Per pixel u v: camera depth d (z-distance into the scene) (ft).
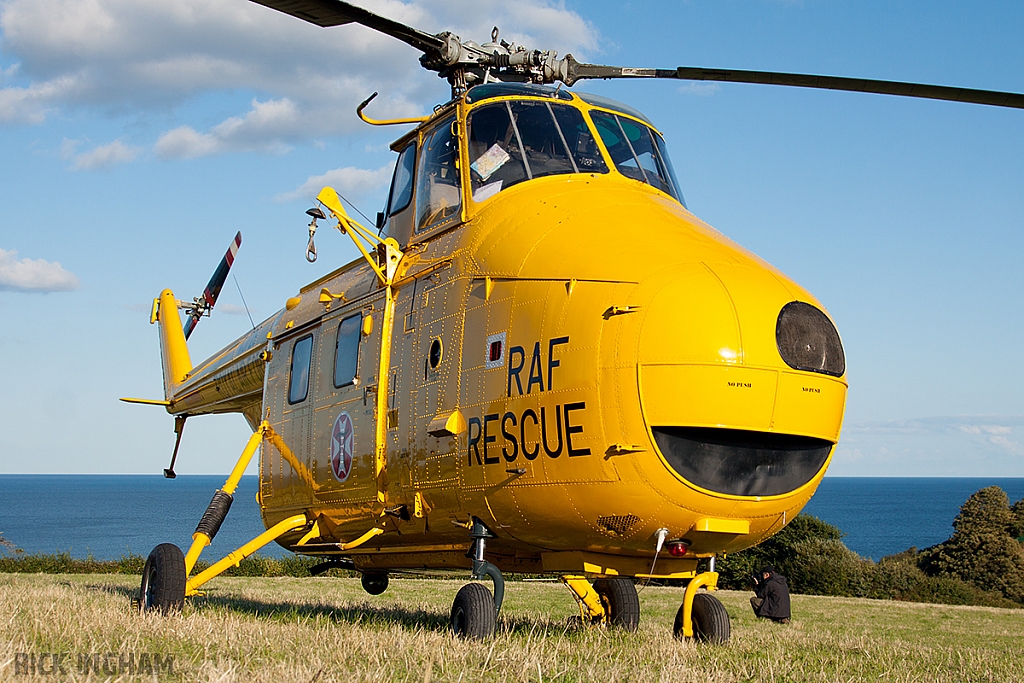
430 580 89.40
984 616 74.69
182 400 47.70
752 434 19.88
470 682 15.88
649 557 22.90
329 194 29.01
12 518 468.75
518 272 22.56
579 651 20.11
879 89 24.80
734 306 19.60
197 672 15.83
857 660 22.45
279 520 33.42
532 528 22.06
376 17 26.99
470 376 23.08
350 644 20.12
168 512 541.34
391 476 25.93
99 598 35.12
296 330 33.76
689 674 17.33
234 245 49.90
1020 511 139.54
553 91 27.99
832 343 20.52
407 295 26.84
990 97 23.88
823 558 123.24
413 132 29.50
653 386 19.25
